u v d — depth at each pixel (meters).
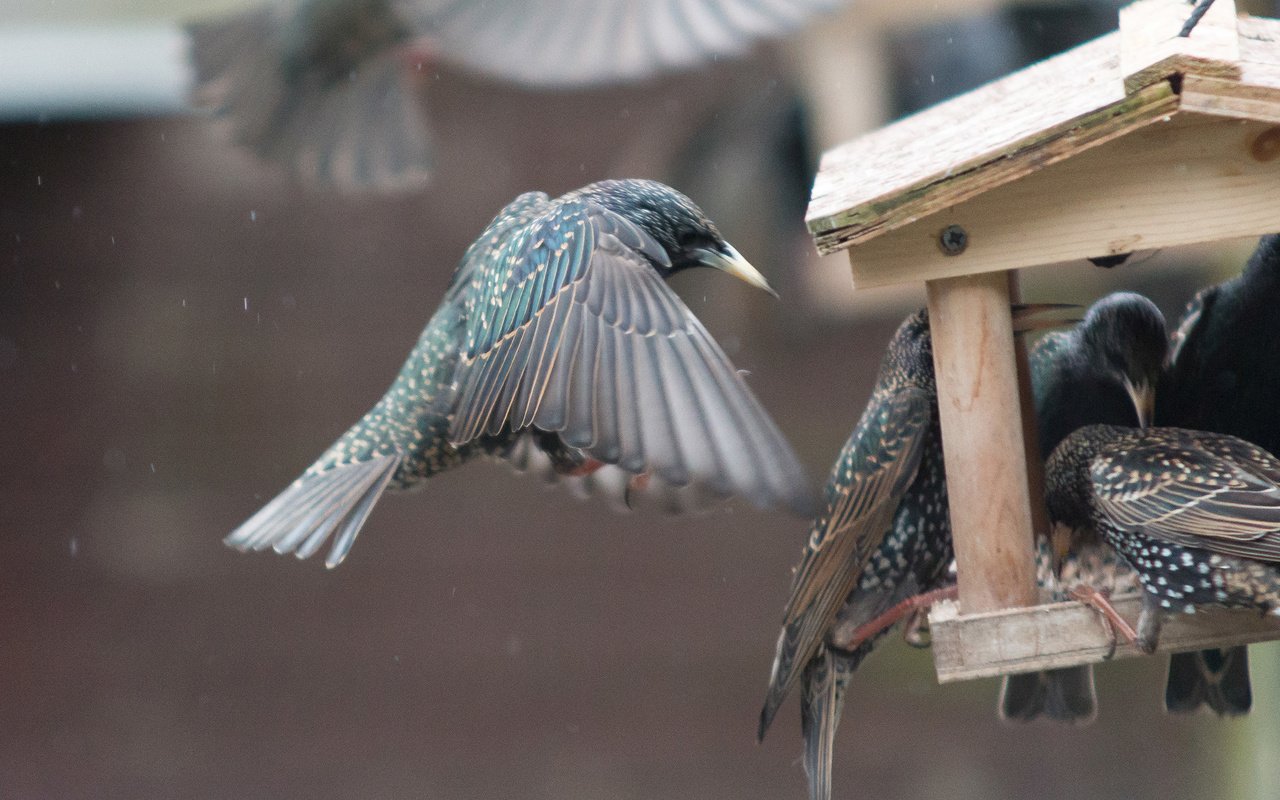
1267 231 5.49
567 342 5.43
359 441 6.70
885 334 13.20
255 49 7.78
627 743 13.64
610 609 13.99
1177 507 5.79
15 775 13.68
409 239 13.66
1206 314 6.89
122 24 11.69
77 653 13.88
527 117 13.23
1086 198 5.66
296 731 13.80
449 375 6.63
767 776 13.49
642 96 12.92
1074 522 6.80
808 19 7.62
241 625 14.03
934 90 11.46
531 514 14.21
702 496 6.55
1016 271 6.77
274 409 13.88
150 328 13.88
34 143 13.70
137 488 13.98
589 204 6.06
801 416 13.16
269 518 6.41
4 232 13.72
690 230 6.55
